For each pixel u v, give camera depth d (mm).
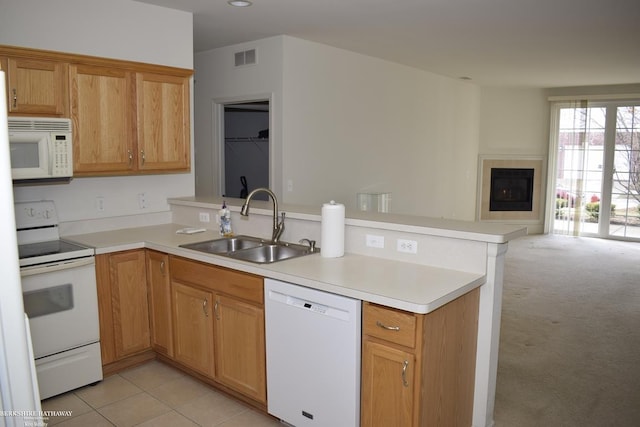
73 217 3561
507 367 3416
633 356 3604
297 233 3201
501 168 9055
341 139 5617
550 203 8883
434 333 2111
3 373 787
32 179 3248
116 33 3594
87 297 3062
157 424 2717
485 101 8930
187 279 3072
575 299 4973
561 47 5344
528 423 2715
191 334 3105
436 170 7641
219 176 5590
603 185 8406
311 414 2459
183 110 3859
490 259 2430
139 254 3348
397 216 3010
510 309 4645
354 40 5055
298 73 4980
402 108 6629
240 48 5152
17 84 2963
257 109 6664
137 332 3371
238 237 3465
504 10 3959
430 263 2637
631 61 6125
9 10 3064
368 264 2670
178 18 3965
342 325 2260
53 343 2916
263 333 2648
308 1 3736
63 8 3307
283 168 4926
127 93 3492
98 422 2730
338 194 5648
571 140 8578
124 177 3824
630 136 8133
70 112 3207
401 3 3771
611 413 2824
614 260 6762
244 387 2805
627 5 3785
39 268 2809
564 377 3268
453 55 5852
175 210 4086
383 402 2188
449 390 2303
